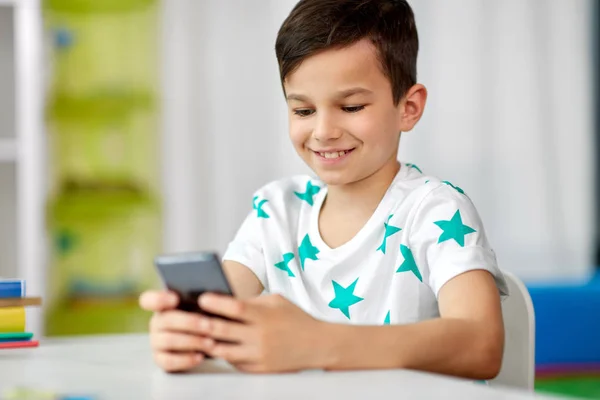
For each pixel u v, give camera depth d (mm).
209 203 3275
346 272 1147
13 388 738
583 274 3613
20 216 2871
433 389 708
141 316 3021
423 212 1091
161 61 3164
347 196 1169
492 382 1193
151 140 3141
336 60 1064
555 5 3574
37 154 2877
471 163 3492
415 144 3447
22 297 1048
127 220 3082
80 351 1001
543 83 3568
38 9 2881
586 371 2904
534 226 3574
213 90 3271
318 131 1078
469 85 3484
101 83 3092
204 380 769
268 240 1226
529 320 1166
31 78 2875
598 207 3740
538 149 3566
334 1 1089
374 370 811
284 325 803
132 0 3094
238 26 3279
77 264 3037
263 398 673
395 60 1116
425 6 3453
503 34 3518
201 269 797
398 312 1094
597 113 3691
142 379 782
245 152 3297
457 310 943
